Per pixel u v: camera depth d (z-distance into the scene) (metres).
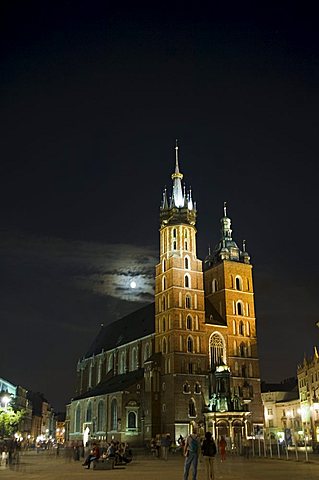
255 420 116.44
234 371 119.06
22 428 177.50
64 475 41.09
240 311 126.06
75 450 70.56
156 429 111.25
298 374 144.00
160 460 70.19
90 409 135.00
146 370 116.69
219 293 127.75
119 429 113.88
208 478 33.94
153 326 132.62
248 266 131.25
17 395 177.00
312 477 37.16
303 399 139.38
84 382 168.00
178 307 116.81
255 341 124.38
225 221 137.50
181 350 113.38
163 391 113.44
